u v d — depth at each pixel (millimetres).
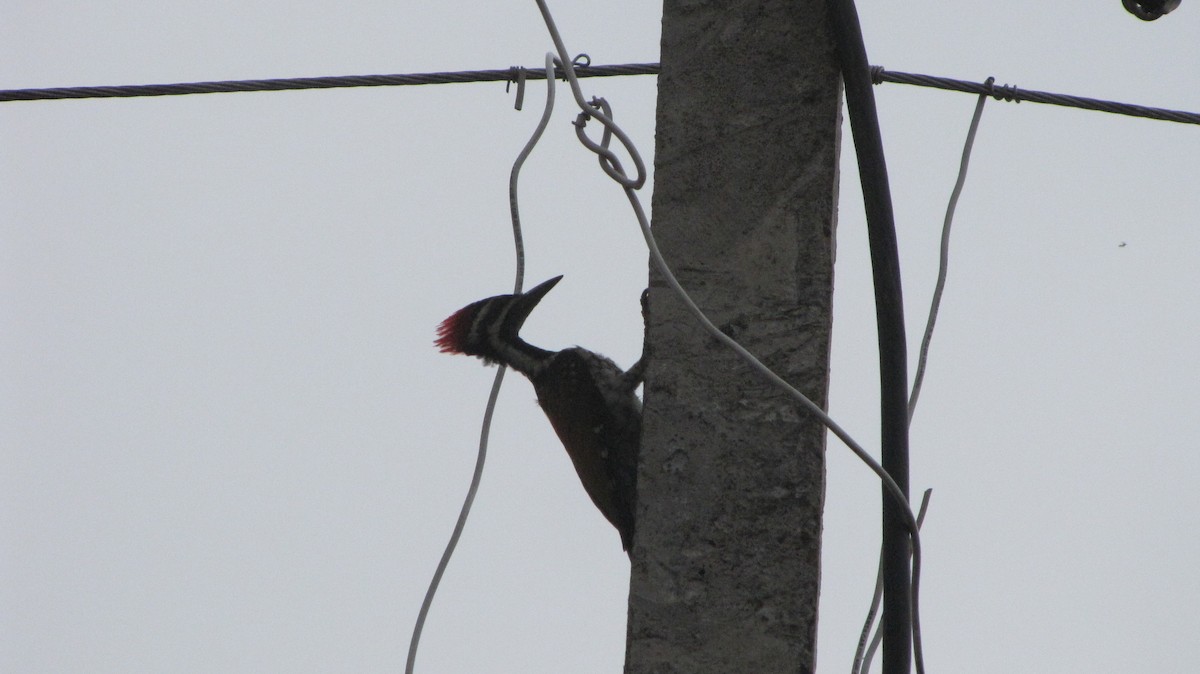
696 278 9078
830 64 9133
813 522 8633
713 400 8898
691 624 8695
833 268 8938
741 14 9344
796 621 8547
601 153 8609
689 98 9336
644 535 8883
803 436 8719
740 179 9133
